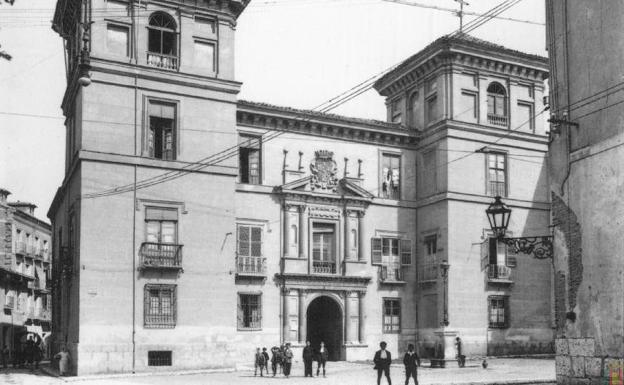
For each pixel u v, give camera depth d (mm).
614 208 14766
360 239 41656
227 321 33656
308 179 40562
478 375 30609
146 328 31953
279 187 39750
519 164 43188
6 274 52844
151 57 33875
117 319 31438
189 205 33719
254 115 39469
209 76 34812
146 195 32844
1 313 51812
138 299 31984
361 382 27375
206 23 35344
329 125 41500
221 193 34500
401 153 43938
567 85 16547
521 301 42188
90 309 30969
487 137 42312
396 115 47156
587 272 15477
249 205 39062
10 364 46906
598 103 15484
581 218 15789
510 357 40844
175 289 32750
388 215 42969
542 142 43938
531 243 17016
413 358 23516
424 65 43344
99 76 32594
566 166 16406
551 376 29703
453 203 40875
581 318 15578
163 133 34125
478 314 40719
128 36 33469
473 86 42406
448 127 41250
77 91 34031
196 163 34062
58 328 38594
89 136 32062
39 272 64375
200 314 33125
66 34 39250
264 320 38438
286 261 39438
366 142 43000
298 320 39219
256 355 30859
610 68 15195
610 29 15273
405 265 42875
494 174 42438
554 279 16609
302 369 34781
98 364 30781
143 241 32500
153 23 34344
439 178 41750
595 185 15398
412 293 42812
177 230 33281
